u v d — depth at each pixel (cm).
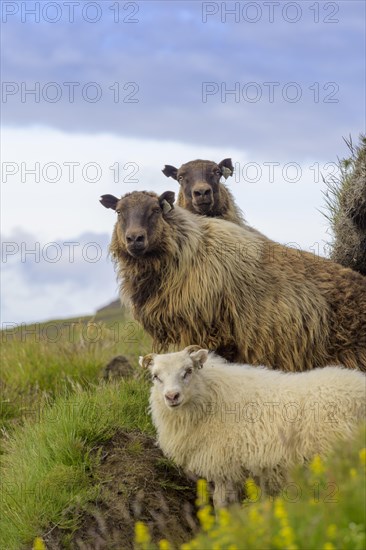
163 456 1069
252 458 906
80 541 959
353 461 691
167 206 1102
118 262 1152
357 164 1346
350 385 900
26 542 954
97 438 1095
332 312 1117
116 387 1231
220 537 614
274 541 565
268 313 1097
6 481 1084
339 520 577
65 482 1019
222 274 1091
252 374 951
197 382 931
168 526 987
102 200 1159
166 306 1104
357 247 1330
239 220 1334
